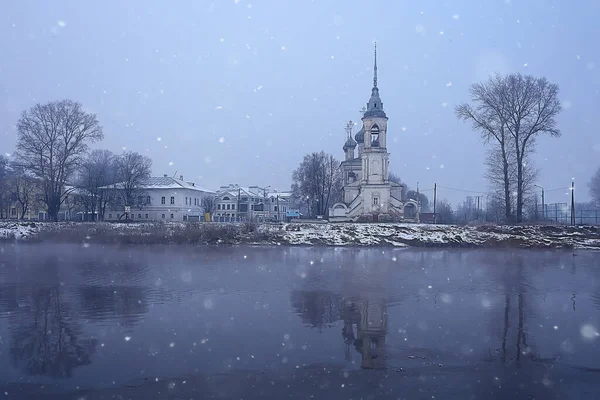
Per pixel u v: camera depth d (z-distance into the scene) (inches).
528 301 642.2
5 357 404.8
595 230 1752.0
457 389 340.5
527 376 365.4
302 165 3400.6
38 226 1937.7
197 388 341.4
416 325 509.0
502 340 455.2
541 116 1939.0
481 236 1727.4
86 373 369.1
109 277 861.8
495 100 1963.6
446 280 834.2
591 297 672.4
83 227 1861.5
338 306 602.9
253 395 329.7
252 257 1255.5
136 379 357.1
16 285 768.3
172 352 416.2
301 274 909.8
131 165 2721.5
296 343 442.9
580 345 439.8
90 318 536.7
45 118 2164.1
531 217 2578.7
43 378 360.2
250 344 439.2
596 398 326.6
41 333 474.6
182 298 655.1
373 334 474.0
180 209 3250.5
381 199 2610.7
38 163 2172.7
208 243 1717.5
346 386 344.8
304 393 333.1
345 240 1748.3
